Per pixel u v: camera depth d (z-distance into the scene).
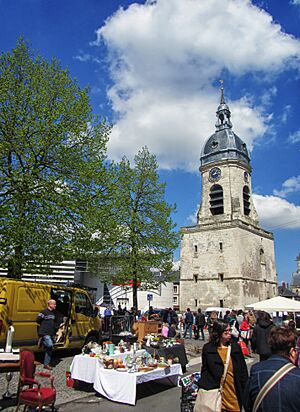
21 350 6.42
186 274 46.56
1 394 7.48
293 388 2.88
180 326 28.39
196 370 11.55
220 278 43.56
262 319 9.19
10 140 14.31
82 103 16.70
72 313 12.14
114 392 7.63
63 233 15.19
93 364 8.30
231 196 46.16
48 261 14.97
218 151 48.62
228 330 4.66
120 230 21.97
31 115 14.91
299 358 6.82
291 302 21.58
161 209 23.75
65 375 9.76
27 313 10.61
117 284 23.47
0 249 13.51
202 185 49.34
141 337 13.73
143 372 7.87
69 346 11.77
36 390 6.23
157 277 26.09
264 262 47.59
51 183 14.35
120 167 23.34
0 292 10.06
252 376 3.14
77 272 34.06
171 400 7.89
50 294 11.55
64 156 15.38
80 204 15.37
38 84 15.88
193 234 47.47
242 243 44.03
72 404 7.35
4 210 13.04
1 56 15.63
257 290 44.56
